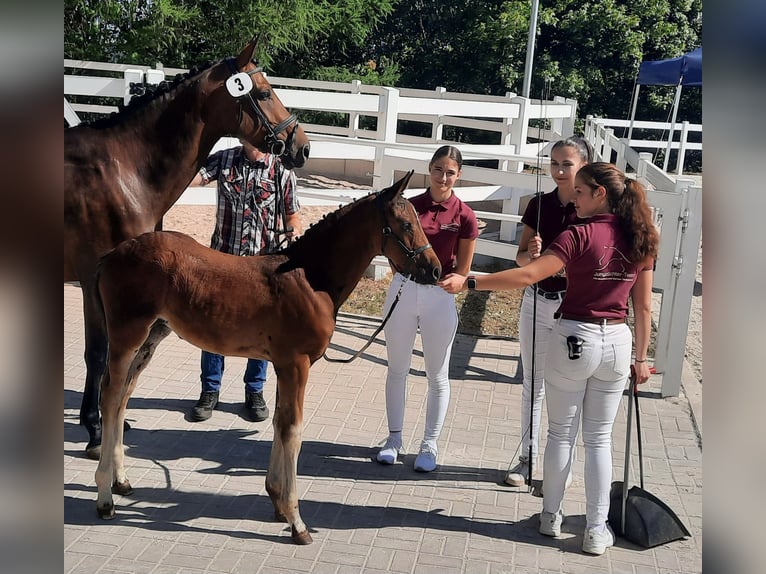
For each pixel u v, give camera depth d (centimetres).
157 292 366
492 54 2283
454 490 450
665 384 609
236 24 1719
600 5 2181
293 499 379
